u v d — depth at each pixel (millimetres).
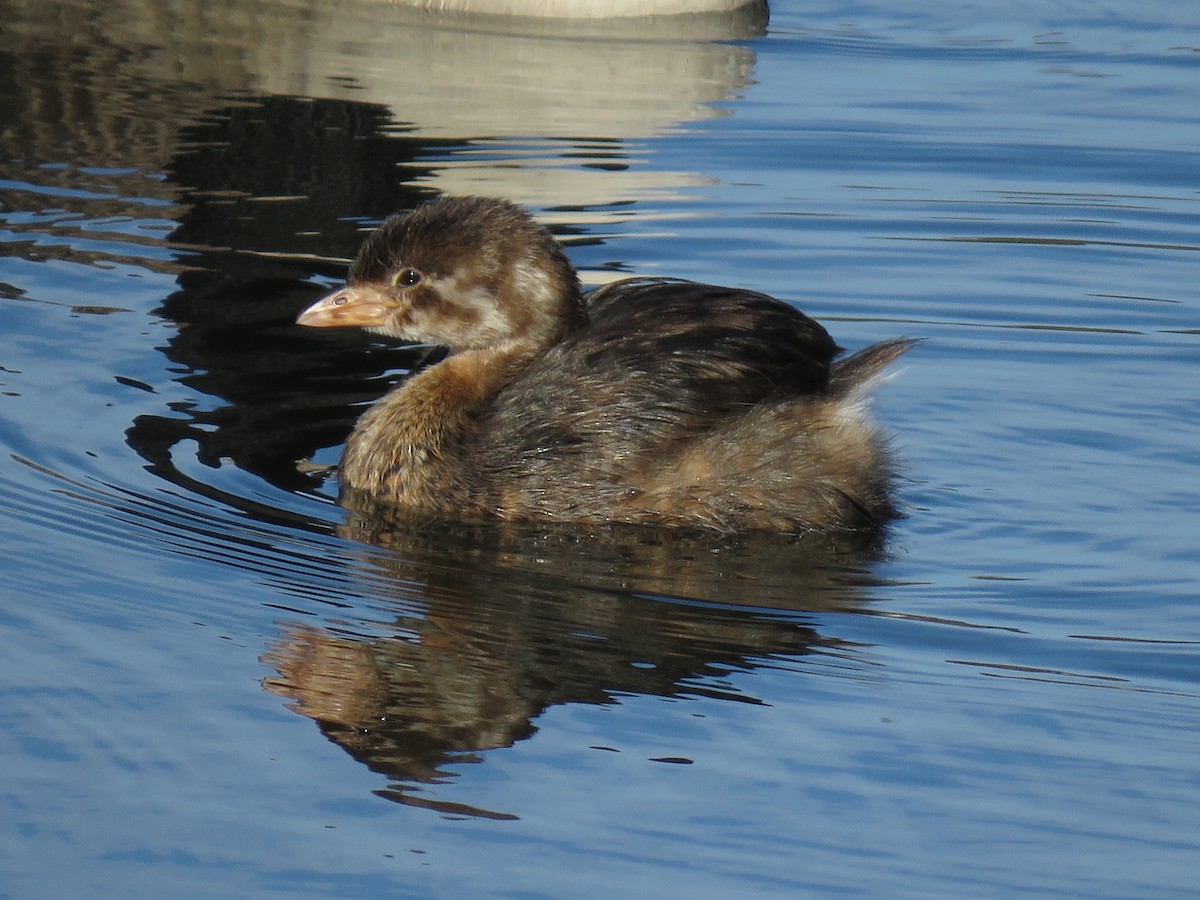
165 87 18859
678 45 20781
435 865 7797
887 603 10320
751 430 11266
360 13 21109
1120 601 10438
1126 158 17906
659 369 11422
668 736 8773
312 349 13539
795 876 7797
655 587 10383
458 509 11336
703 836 8039
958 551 11039
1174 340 14281
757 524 11234
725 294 11938
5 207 15883
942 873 7844
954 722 9000
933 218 16422
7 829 7973
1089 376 13625
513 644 9586
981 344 14156
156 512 10930
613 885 7711
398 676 9227
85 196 16172
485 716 8906
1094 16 22828
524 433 11422
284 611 9859
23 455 11523
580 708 8984
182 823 8047
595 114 18438
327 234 15570
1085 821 8234
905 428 12703
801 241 15836
